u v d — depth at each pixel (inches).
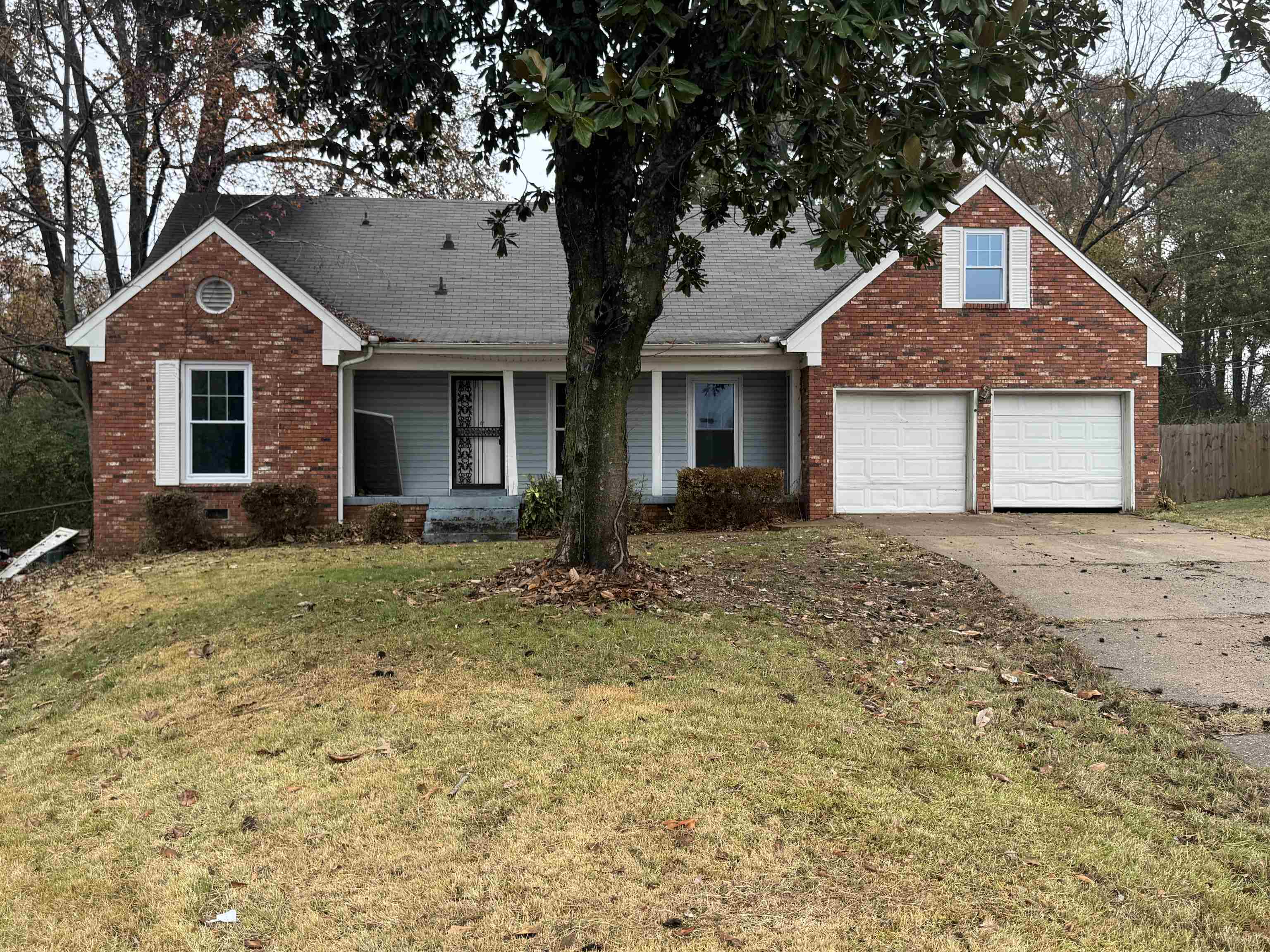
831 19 199.2
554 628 278.1
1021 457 611.8
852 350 598.9
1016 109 546.3
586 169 315.0
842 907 132.2
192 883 147.2
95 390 553.9
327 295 639.8
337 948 126.3
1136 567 401.7
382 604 323.0
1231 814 165.3
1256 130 1128.8
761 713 209.6
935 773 179.9
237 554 503.2
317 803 171.5
